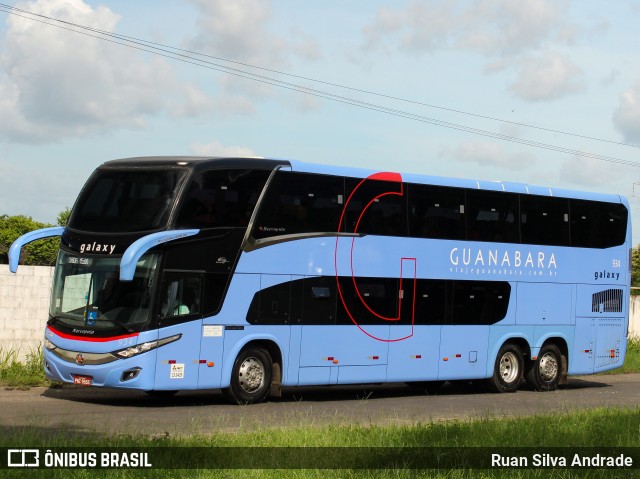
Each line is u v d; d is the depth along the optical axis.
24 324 23.70
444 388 26.59
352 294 21.81
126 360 18.66
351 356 21.78
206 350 19.50
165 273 19.00
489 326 24.52
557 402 22.70
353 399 22.83
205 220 19.61
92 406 19.03
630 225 28.00
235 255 19.95
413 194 23.09
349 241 21.80
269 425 15.95
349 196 21.88
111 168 20.05
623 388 28.11
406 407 20.75
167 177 19.47
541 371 25.92
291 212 20.89
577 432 15.19
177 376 19.09
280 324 20.62
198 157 19.92
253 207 20.31
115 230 19.34
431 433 14.53
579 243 26.67
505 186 25.03
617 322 27.58
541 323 25.72
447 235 23.69
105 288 19.08
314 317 21.17
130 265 18.38
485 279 24.42
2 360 23.22
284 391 24.64
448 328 23.62
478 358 24.30
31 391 21.33
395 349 22.56
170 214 19.12
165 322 18.95
